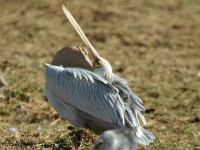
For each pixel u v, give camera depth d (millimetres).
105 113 9578
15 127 11258
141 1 26047
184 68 18438
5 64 16422
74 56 10219
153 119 12883
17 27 22000
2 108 12422
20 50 19156
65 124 11883
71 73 9781
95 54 10219
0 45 19719
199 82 16875
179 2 26500
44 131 10891
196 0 26906
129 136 6441
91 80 9641
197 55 20125
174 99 14945
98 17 23672
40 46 19953
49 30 21969
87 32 21969
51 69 9969
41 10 23922
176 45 21172
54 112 12680
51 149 9781
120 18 23781
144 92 15312
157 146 10438
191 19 24359
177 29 22984
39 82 14750
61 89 9812
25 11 23719
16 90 13359
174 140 11078
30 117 12258
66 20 23156
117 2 25672
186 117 13289
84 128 10078
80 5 24859
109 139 6398
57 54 10344
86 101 9688
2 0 24656
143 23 23344
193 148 10500
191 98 15086
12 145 9969
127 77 16938
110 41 21156
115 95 9609
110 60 18906
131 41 21203
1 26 22000
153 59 19312
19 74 15250
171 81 16797
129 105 9625
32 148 9844
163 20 23984
